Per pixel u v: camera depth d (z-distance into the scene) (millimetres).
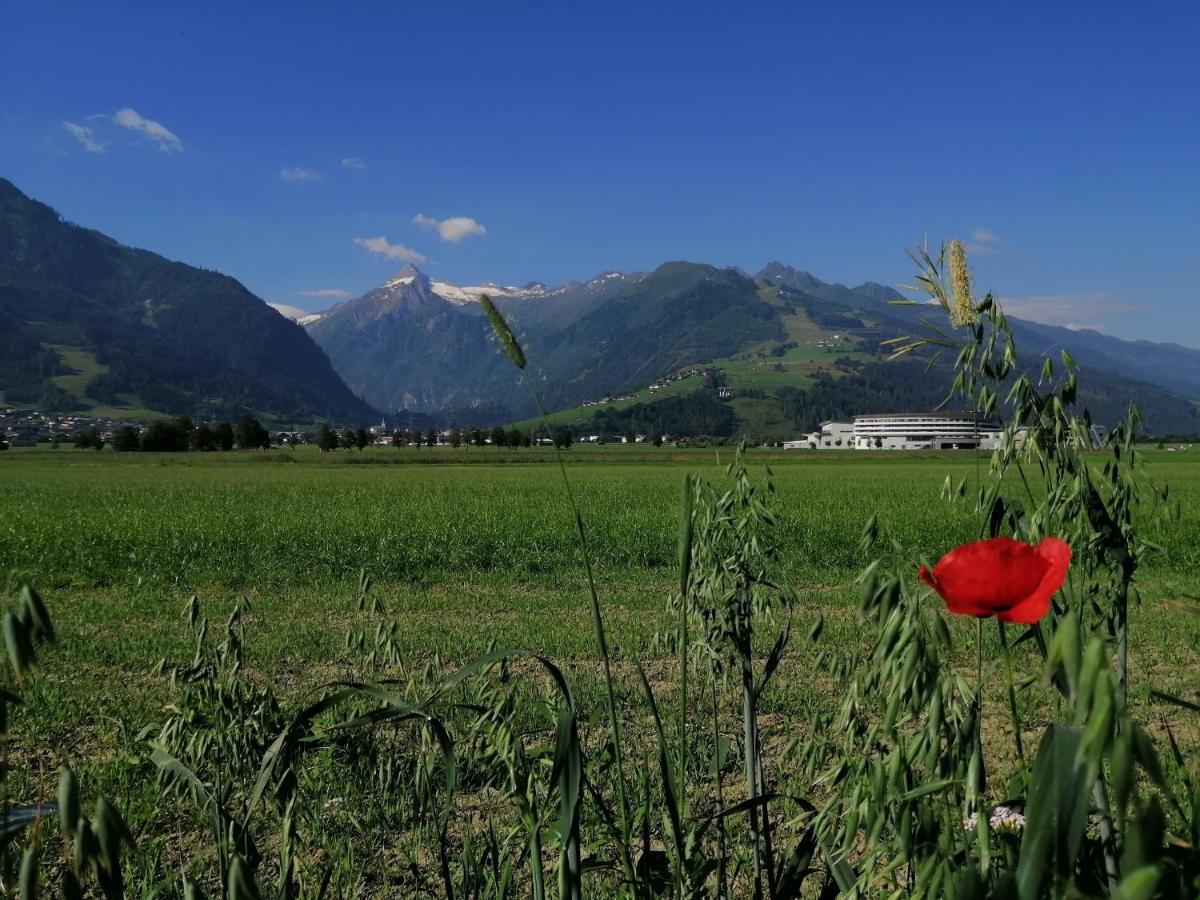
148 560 17969
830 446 195875
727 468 3049
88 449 160750
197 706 3086
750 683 2953
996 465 2158
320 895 2805
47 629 1098
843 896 1975
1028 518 2197
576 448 141125
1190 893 1102
